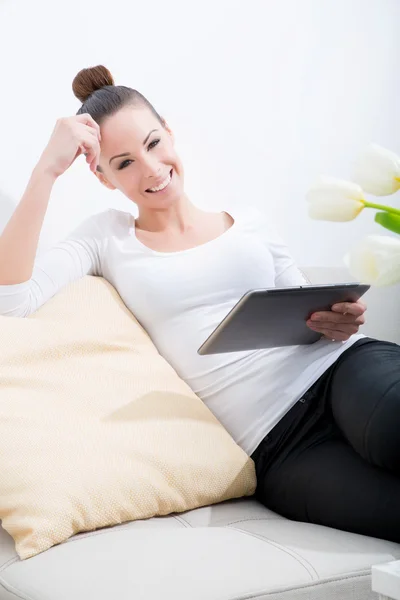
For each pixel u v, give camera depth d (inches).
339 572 44.9
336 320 60.1
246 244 70.5
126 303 69.4
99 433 55.2
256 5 94.6
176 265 68.5
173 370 64.8
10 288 63.7
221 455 59.3
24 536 48.7
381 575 36.7
